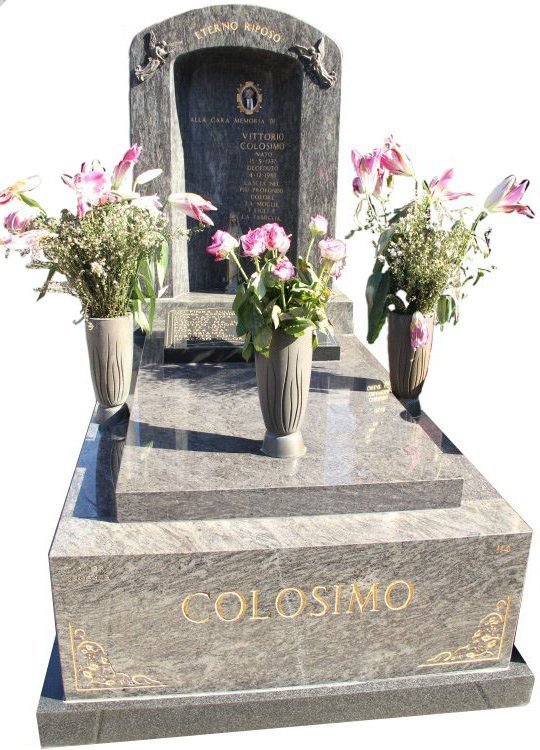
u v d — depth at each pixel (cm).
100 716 291
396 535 287
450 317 396
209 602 285
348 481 296
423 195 374
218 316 460
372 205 379
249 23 419
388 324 396
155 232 335
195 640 291
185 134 466
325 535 286
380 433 340
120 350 350
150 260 355
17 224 317
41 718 288
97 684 293
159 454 316
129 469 303
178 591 281
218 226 494
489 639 309
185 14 414
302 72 430
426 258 371
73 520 293
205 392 383
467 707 312
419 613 299
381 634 301
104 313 344
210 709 295
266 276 282
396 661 308
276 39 423
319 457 316
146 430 338
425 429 379
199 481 295
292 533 287
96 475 327
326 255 292
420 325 379
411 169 369
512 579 298
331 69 428
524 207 364
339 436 336
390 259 384
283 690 302
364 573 288
